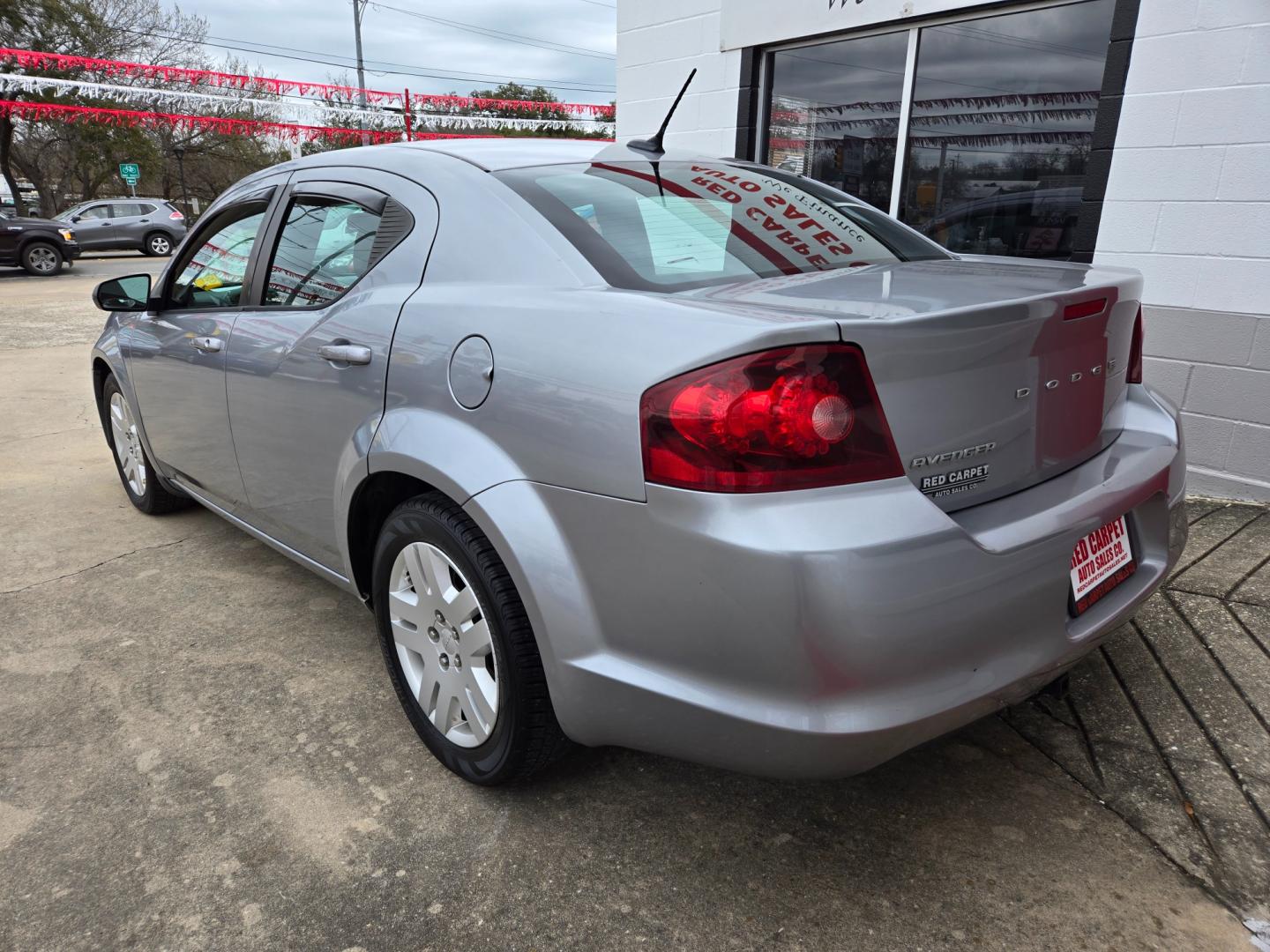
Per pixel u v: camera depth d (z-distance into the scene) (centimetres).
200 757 223
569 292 180
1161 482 196
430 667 211
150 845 192
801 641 140
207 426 294
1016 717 235
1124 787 207
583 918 173
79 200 4156
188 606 308
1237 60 351
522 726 187
